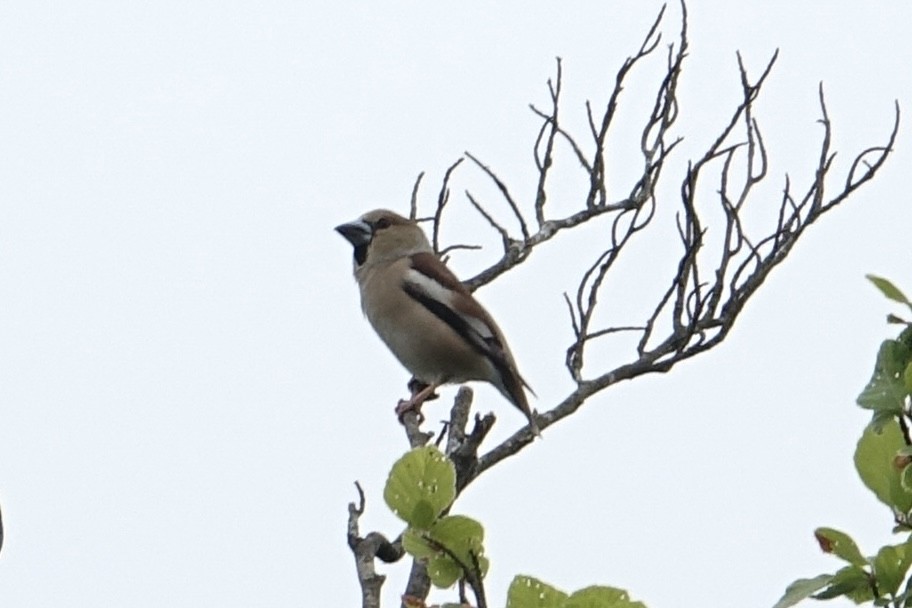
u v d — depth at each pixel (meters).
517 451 9.94
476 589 5.54
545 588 5.30
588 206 11.69
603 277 10.79
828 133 10.89
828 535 5.45
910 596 5.20
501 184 11.70
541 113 11.68
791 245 10.86
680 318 10.77
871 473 5.54
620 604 5.26
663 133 11.30
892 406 5.37
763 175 10.86
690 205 10.59
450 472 5.71
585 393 10.62
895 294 5.46
